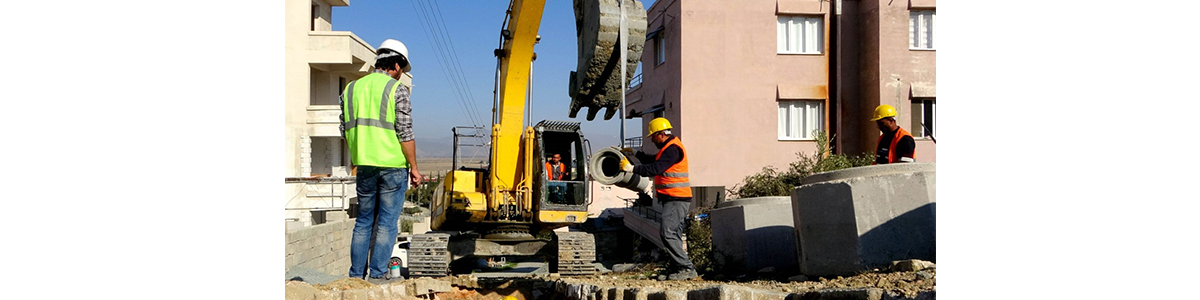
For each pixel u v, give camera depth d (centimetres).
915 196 689
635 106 2580
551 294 871
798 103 2119
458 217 1040
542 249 1095
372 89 633
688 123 2044
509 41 980
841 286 612
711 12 2064
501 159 1004
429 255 1008
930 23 2061
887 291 538
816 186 731
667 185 831
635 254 2255
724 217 970
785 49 2114
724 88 2062
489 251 1086
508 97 984
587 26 916
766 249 902
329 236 1614
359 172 656
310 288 607
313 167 2952
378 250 668
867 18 2094
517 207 1005
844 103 2105
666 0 2208
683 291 580
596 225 2675
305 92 2767
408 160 647
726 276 888
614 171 937
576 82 961
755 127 2073
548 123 1032
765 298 526
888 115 826
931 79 2048
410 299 730
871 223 693
